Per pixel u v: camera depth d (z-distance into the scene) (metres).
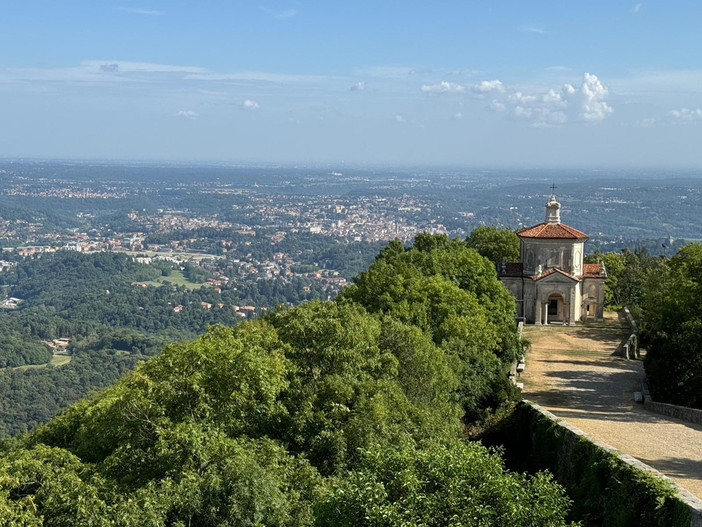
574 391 70.12
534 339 100.25
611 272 135.75
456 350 66.38
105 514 36.19
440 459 31.02
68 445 57.88
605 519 39.66
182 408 43.53
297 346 51.59
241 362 44.62
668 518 35.50
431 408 52.19
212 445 39.16
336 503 30.84
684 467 42.84
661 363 64.31
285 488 38.97
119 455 40.97
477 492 29.47
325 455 42.78
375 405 43.78
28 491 39.53
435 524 29.09
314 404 45.81
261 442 41.84
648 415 59.62
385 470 31.64
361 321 56.31
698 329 63.97
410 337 56.53
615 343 97.38
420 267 92.94
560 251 113.19
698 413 56.22
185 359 45.25
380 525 28.94
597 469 41.66
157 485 38.41
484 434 61.94
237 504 36.16
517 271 115.00
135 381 45.00
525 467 54.66
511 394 64.88
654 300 89.69
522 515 28.94
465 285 94.81
